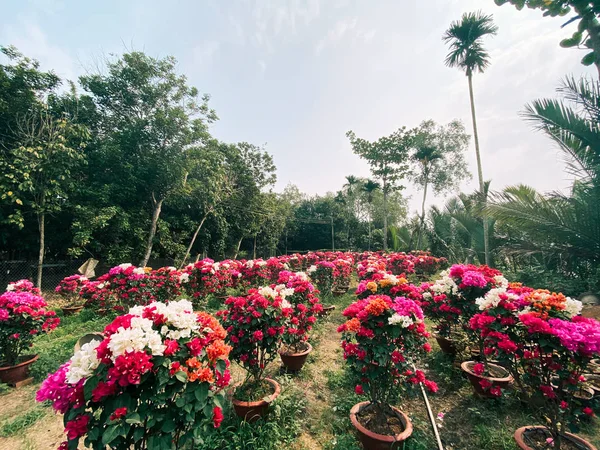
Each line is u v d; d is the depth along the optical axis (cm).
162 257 1330
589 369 329
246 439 240
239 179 1650
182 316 176
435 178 2002
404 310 239
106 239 1064
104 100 1139
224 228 1608
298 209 3017
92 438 139
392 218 2897
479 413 279
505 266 924
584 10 239
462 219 1126
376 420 246
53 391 146
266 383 301
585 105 577
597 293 581
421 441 238
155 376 154
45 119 825
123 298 552
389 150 1883
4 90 811
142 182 1125
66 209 945
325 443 251
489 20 962
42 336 508
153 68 1146
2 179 695
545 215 597
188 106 1227
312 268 809
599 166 553
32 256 1011
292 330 313
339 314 652
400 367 234
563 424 210
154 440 150
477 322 249
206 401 165
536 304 221
